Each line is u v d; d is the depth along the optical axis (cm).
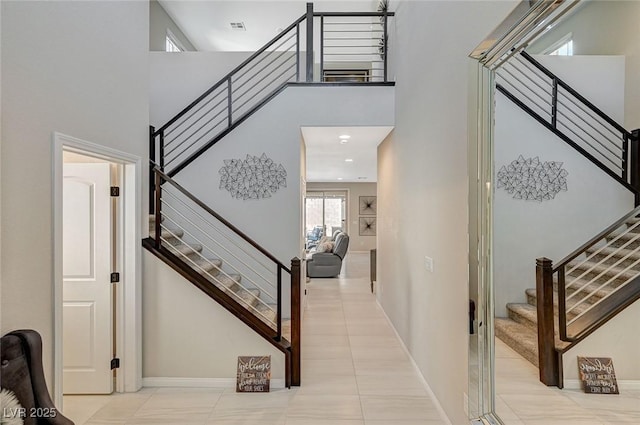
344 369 320
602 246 112
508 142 161
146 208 300
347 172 884
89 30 230
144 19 299
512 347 160
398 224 389
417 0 308
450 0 224
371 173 908
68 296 277
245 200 421
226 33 602
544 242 139
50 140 197
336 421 241
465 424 202
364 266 935
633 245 102
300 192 427
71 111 213
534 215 145
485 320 180
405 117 353
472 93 186
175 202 419
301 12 540
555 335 134
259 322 296
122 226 283
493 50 168
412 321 329
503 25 155
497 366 171
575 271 124
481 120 181
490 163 176
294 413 251
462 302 206
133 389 281
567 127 127
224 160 420
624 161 104
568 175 125
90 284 277
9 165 171
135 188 285
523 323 153
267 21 566
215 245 421
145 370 292
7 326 169
